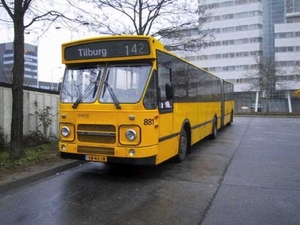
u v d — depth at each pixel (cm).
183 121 901
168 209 520
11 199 574
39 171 724
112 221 471
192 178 719
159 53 709
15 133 843
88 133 687
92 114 683
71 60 737
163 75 736
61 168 786
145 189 633
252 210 516
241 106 8494
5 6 830
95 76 710
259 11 8338
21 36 841
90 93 702
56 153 936
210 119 1342
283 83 6856
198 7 1633
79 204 546
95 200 566
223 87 1762
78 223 464
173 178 718
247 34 8388
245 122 2517
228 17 8556
